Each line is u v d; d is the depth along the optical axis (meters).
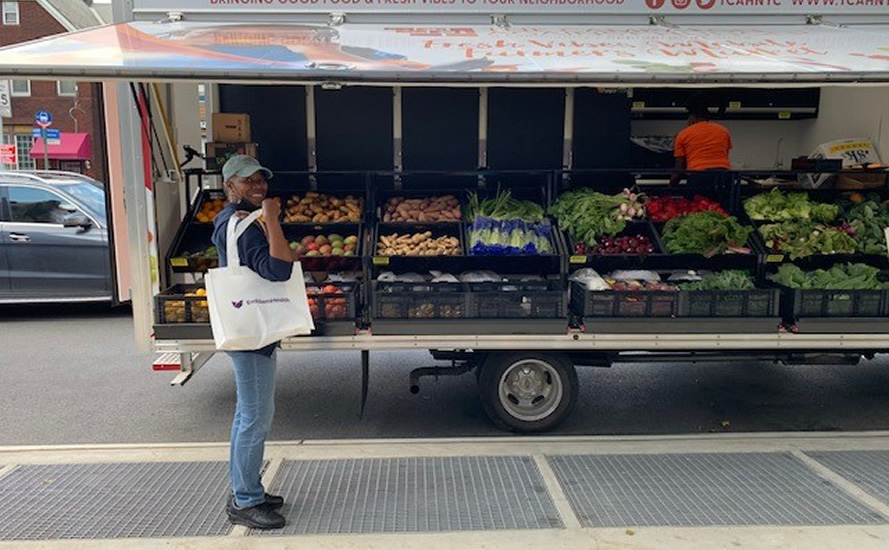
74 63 3.34
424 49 3.88
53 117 28.73
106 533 3.18
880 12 4.72
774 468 3.83
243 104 5.52
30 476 3.78
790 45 4.16
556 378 4.57
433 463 3.92
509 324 4.37
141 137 4.41
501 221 4.99
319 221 5.14
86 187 8.58
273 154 5.59
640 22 4.63
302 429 4.91
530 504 3.43
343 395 5.65
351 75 3.40
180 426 4.99
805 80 3.50
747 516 3.29
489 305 4.38
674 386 5.90
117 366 6.48
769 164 6.78
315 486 3.63
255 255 3.11
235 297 3.11
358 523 3.25
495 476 3.75
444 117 5.59
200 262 4.84
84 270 8.24
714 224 4.91
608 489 3.59
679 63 3.64
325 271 4.92
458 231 5.18
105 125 4.39
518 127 5.65
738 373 6.27
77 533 3.18
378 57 3.67
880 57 3.86
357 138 5.59
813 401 5.53
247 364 3.19
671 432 4.86
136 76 3.35
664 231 5.12
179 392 5.74
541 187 5.60
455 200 5.48
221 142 5.23
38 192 8.23
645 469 3.83
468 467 3.87
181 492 3.60
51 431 4.89
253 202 3.28
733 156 6.76
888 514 3.30
